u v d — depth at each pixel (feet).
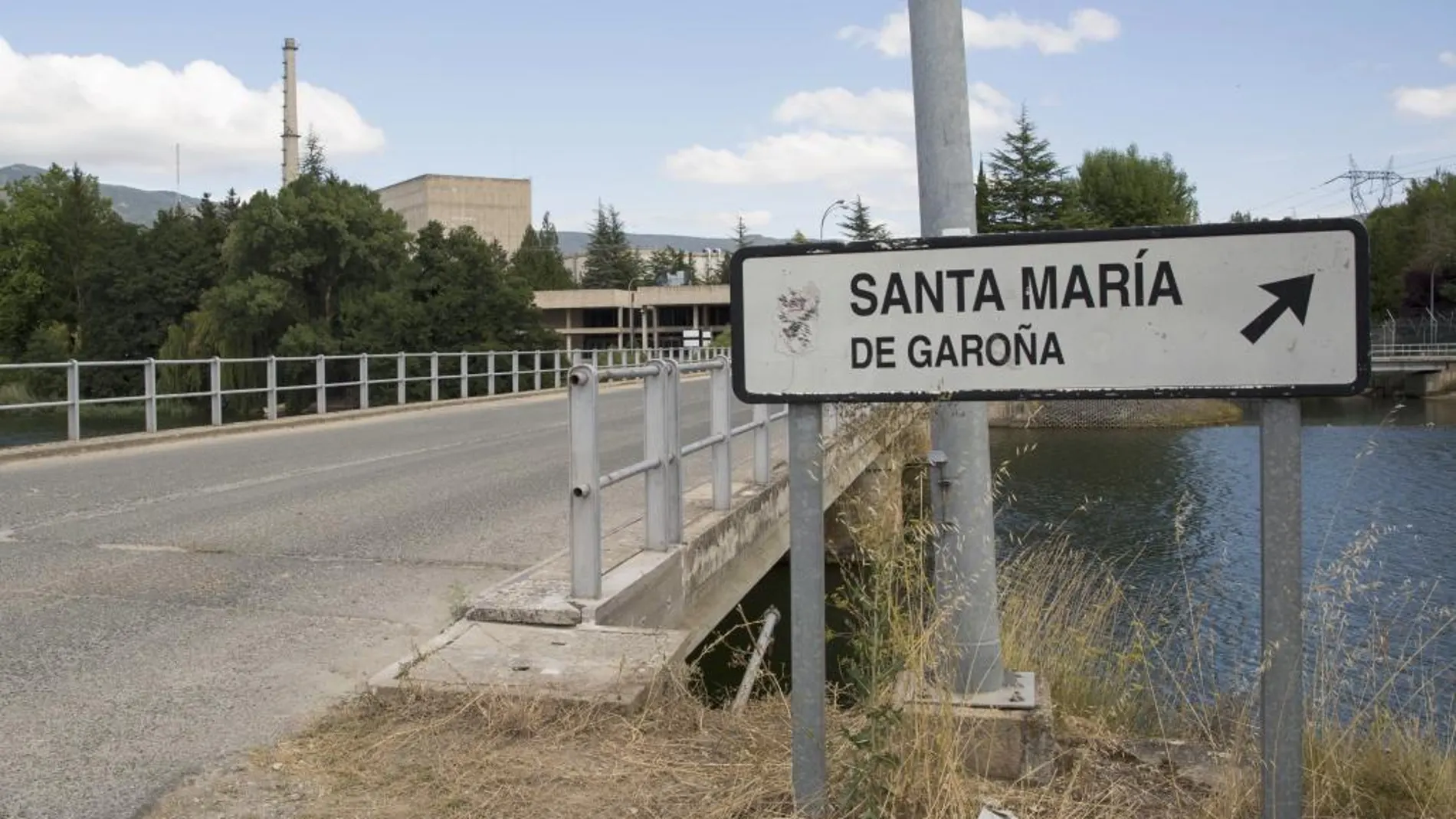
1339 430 100.12
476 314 176.55
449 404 87.35
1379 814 11.75
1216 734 13.80
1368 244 8.52
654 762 12.18
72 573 22.79
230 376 172.35
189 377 180.04
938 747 10.64
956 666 11.73
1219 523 52.65
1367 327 8.55
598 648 15.81
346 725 13.52
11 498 33.96
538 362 107.86
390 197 530.27
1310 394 8.64
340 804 11.35
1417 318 268.82
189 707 14.42
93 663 16.38
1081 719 14.08
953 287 9.40
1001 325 9.30
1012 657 14.82
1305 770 11.76
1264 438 8.79
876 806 9.95
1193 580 27.07
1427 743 13.20
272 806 11.35
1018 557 22.04
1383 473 67.51
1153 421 105.09
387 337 168.35
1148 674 15.56
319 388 70.08
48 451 47.06
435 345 172.86
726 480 27.78
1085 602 21.39
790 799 10.86
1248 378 8.77
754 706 14.84
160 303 211.41
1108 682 15.61
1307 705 13.43
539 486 37.17
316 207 174.40
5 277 241.96
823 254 9.64
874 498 12.19
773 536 32.48
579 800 11.27
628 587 19.04
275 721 13.88
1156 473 75.15
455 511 31.50
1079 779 11.62
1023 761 11.27
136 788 11.82
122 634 17.99
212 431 58.29
